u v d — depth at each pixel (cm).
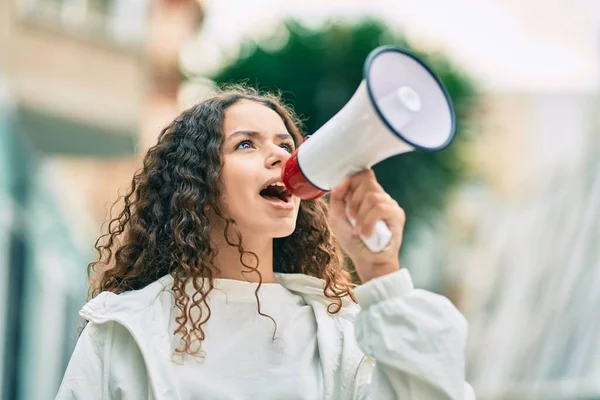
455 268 1117
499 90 1280
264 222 197
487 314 1138
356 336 173
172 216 205
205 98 226
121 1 919
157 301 196
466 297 1134
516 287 1160
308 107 815
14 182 784
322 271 226
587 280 1116
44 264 775
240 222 200
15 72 823
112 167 891
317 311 205
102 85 898
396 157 823
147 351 186
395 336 167
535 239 1193
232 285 200
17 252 750
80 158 866
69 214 838
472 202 1155
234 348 194
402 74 161
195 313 196
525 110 1295
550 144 1292
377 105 154
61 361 768
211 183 201
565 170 1266
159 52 945
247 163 199
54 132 851
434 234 898
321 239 226
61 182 839
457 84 865
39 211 795
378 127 157
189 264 199
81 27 878
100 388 189
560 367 1067
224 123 206
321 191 171
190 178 204
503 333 1127
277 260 227
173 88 953
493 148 1256
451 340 167
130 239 215
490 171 1230
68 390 188
